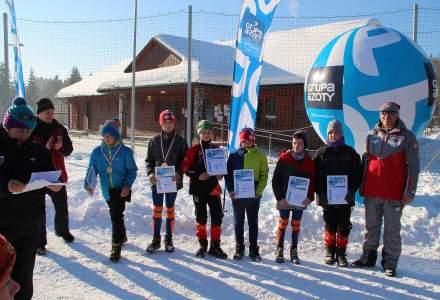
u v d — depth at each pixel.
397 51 7.39
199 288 4.45
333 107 7.67
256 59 6.54
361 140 7.70
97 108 29.02
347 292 4.41
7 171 3.37
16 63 9.94
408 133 4.86
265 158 5.41
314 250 5.72
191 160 5.41
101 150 5.32
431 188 9.20
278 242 5.37
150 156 5.59
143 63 24.31
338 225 5.20
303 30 20.52
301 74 16.23
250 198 5.29
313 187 5.27
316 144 16.16
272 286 4.53
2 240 1.62
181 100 20.72
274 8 6.54
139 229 6.43
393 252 4.90
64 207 5.70
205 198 5.40
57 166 5.50
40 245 5.31
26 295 3.39
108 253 5.44
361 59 7.41
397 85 7.27
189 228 6.48
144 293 4.32
